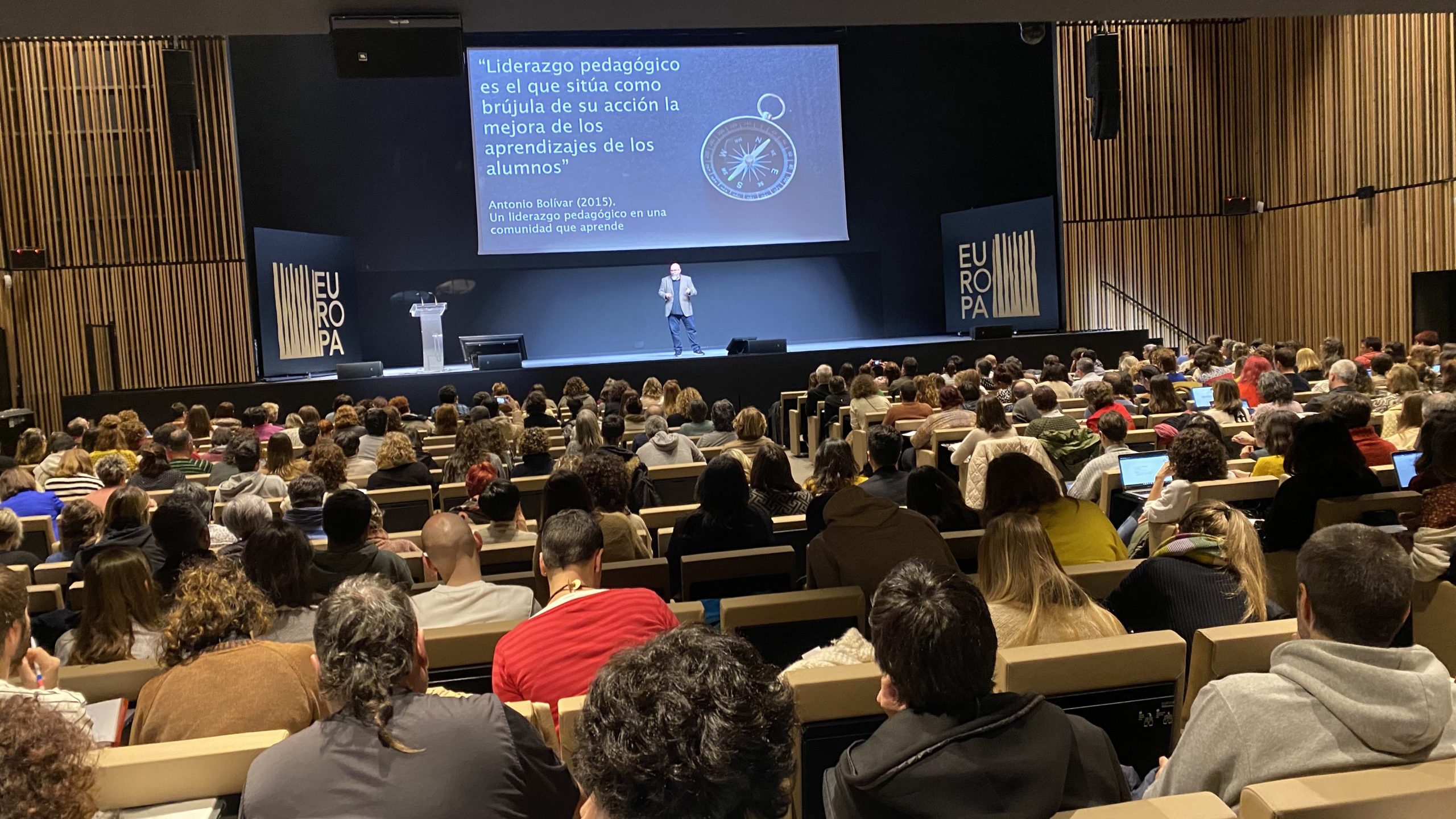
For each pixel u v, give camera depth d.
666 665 1.14
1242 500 4.41
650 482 6.10
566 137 16.59
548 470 6.67
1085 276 16.83
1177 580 2.75
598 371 13.95
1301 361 9.66
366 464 7.29
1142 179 16.89
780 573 3.80
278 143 16.66
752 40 16.89
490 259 17.39
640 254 17.95
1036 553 2.52
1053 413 6.41
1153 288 16.98
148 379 14.97
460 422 8.68
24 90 14.48
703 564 3.72
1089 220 16.81
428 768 1.59
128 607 3.00
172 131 10.99
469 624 2.94
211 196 14.95
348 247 15.94
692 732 1.08
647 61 16.66
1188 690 2.26
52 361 14.72
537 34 16.48
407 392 13.61
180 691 2.27
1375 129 14.33
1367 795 1.51
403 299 17.22
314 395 13.43
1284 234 16.23
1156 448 6.51
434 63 5.14
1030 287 16.33
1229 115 16.94
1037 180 18.41
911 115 18.30
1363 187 14.37
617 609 2.53
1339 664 1.77
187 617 2.36
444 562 3.23
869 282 18.47
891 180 18.33
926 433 7.40
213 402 13.23
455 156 17.19
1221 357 9.65
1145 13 5.58
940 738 1.57
